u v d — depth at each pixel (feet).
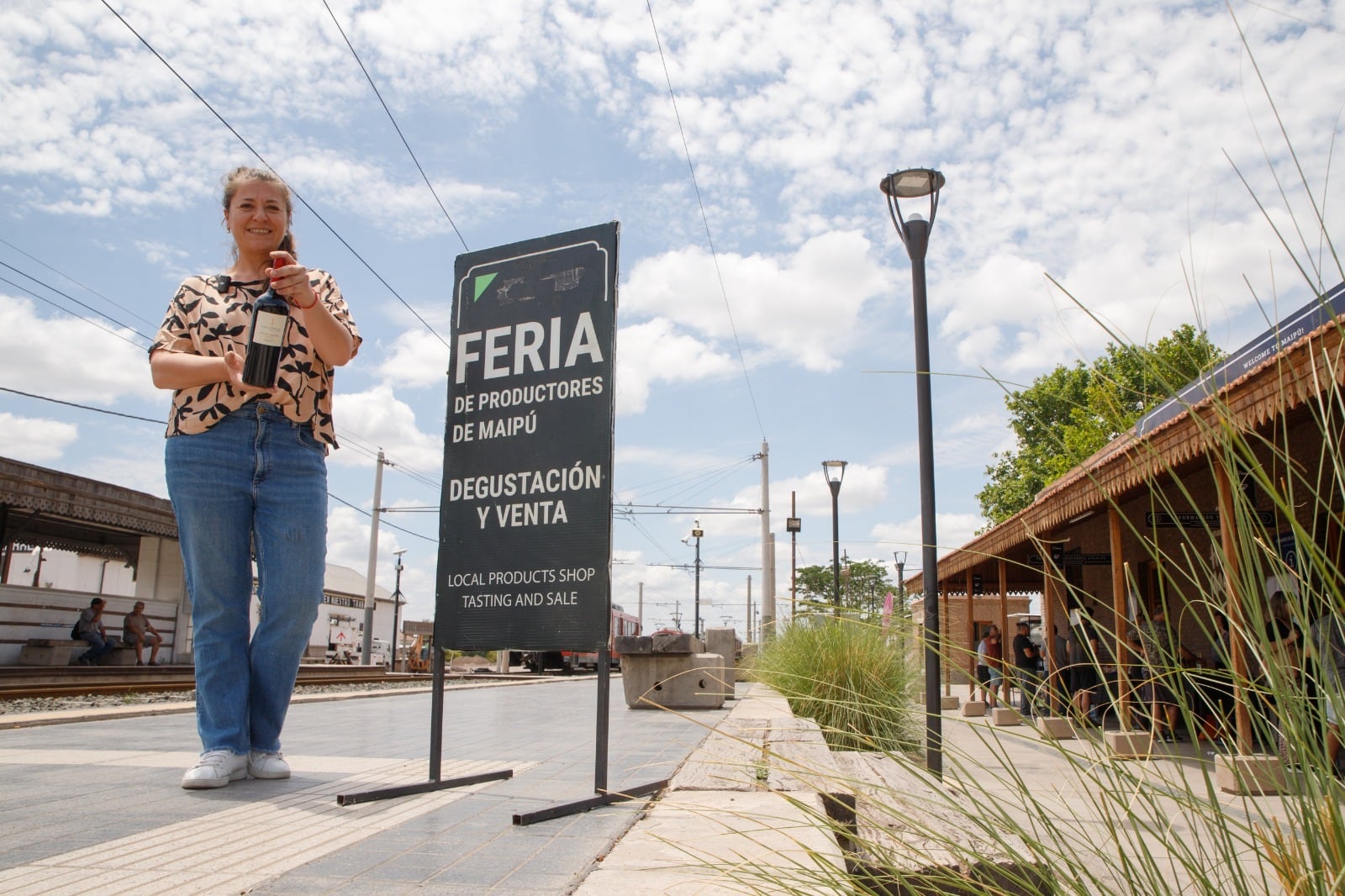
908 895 6.27
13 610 55.06
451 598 12.25
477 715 25.50
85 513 58.59
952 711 44.37
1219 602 5.35
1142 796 5.59
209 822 9.44
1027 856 6.47
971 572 59.52
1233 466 5.20
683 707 28.76
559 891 6.75
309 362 12.18
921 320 28.07
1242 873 5.10
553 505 11.90
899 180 28.43
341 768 13.47
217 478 11.60
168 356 11.55
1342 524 4.80
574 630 11.40
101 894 6.74
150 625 64.59
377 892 6.78
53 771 13.07
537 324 12.58
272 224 12.48
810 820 8.32
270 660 12.19
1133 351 5.72
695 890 6.47
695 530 148.36
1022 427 102.01
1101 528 50.06
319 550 12.39
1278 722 5.05
